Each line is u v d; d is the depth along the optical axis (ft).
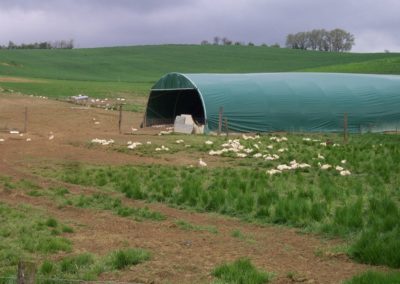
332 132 109.40
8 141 89.35
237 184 51.96
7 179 58.85
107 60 379.96
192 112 132.46
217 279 28.66
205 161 70.23
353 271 29.84
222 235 37.91
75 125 118.52
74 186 56.29
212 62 377.09
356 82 118.11
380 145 81.00
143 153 76.89
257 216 42.34
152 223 41.57
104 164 68.80
